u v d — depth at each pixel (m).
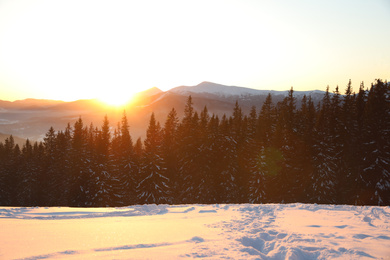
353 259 4.34
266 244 5.61
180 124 53.34
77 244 5.28
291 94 55.12
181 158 49.38
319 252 4.77
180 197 47.25
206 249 4.95
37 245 5.14
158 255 4.53
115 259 4.27
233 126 51.31
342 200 38.97
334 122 43.19
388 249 4.87
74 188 45.44
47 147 61.06
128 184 49.19
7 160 66.38
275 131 44.53
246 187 45.50
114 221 8.57
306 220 8.54
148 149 44.75
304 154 42.66
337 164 40.38
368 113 37.66
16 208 10.59
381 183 34.28
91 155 46.12
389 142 35.28
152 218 9.38
